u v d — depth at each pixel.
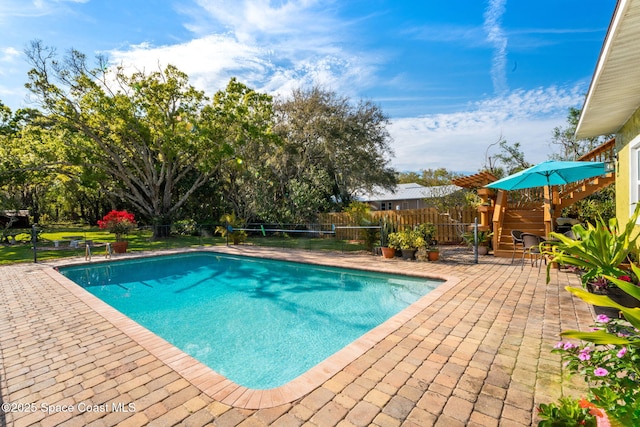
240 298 7.04
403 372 3.07
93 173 17.39
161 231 17.75
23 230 16.56
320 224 16.31
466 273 7.42
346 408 2.56
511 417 2.39
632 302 4.09
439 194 14.49
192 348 4.63
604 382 2.31
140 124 16.88
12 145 17.92
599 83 4.70
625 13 3.08
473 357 3.34
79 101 16.52
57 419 2.53
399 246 9.91
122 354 3.65
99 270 10.10
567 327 4.11
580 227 4.02
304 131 19.25
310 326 5.40
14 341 4.08
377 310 6.14
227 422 2.45
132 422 2.47
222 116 17.58
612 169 7.95
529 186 9.01
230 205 20.67
